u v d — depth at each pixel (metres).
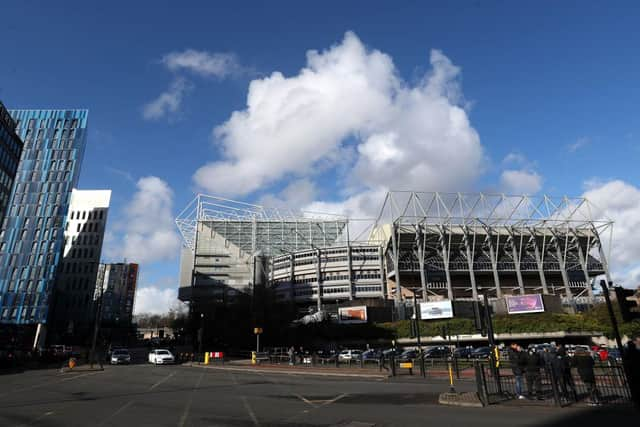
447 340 73.69
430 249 113.69
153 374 29.27
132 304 199.50
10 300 89.19
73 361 33.72
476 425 10.23
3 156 71.12
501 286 114.06
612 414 11.27
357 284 114.31
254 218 142.50
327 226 141.38
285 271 124.62
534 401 13.73
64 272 115.69
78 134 105.50
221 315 76.44
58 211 97.38
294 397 16.38
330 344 74.75
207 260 137.00
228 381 23.64
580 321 71.38
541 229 116.88
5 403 15.01
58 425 10.95
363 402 14.80
